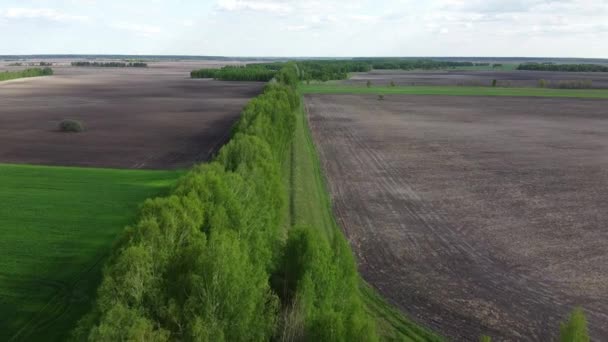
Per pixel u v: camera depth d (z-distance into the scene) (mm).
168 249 19875
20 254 31500
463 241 37875
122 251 18891
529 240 38188
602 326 26453
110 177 51719
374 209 45312
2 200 42438
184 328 17625
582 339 18172
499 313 27594
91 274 29062
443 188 52625
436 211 44938
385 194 50281
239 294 18109
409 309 27688
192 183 24766
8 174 52031
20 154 64500
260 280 20234
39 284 27750
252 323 18688
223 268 17672
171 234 20219
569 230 40312
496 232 39812
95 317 17750
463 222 42094
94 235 35125
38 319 24328
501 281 31375
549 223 41938
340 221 41969
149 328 16469
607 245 37250
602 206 46656
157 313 17875
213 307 17625
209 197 24453
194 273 18203
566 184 54500
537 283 31203
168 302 17906
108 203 42375
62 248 32719
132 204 42188
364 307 27359
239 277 18062
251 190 27219
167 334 16875
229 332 18062
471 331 25719
